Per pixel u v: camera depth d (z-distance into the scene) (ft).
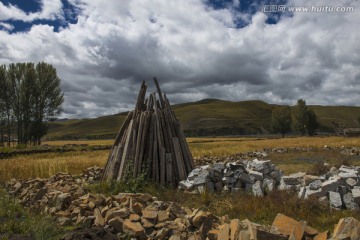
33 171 55.21
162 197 35.45
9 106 171.01
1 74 166.61
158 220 23.20
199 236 20.54
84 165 63.26
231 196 35.12
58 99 178.40
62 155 101.60
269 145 136.87
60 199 28.50
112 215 23.29
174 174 42.86
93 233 20.59
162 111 46.68
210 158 78.84
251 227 19.07
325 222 26.73
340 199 31.19
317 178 35.32
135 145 42.70
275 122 338.13
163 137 44.96
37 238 21.56
